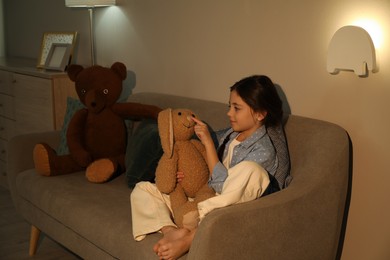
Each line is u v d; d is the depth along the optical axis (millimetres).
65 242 2473
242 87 2129
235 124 2162
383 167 2166
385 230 2199
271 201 1879
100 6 3689
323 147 2113
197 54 2975
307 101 2422
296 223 1946
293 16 2420
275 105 2154
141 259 1993
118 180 2693
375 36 2109
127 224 2166
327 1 2270
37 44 4582
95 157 2857
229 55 2775
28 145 2938
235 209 1793
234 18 2713
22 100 3781
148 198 2139
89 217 2283
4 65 4023
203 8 2885
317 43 2336
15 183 2861
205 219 1751
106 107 2906
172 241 1901
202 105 2734
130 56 3502
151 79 3348
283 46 2486
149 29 3297
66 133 2850
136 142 2600
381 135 2154
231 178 1926
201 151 2258
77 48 4039
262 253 1868
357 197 2287
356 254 2332
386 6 2062
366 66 2127
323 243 2074
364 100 2193
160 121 2213
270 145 2119
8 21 4980
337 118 2307
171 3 3092
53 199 2514
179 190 2174
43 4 4418
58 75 3480
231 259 1786
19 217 3408
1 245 2986
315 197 2004
